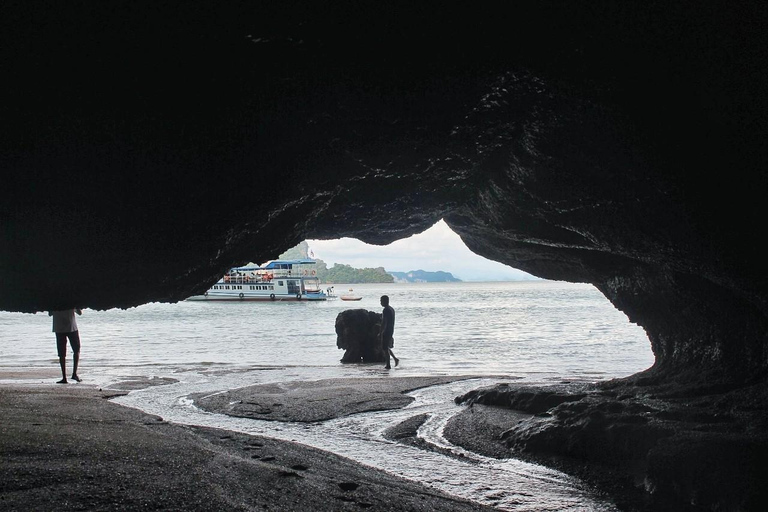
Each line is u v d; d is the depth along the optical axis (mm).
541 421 7676
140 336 27562
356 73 5195
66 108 4703
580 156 6234
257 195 5723
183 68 4785
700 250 6242
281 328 32625
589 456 6680
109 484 4645
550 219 7512
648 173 5863
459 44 5078
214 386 12164
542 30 4996
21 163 4785
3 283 5207
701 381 8164
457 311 53469
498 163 7066
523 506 5348
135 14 4441
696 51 4914
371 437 7879
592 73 5219
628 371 14461
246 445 6965
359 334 17312
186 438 6754
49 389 11125
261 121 5328
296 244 7551
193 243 5672
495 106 5871
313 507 4598
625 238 6988
